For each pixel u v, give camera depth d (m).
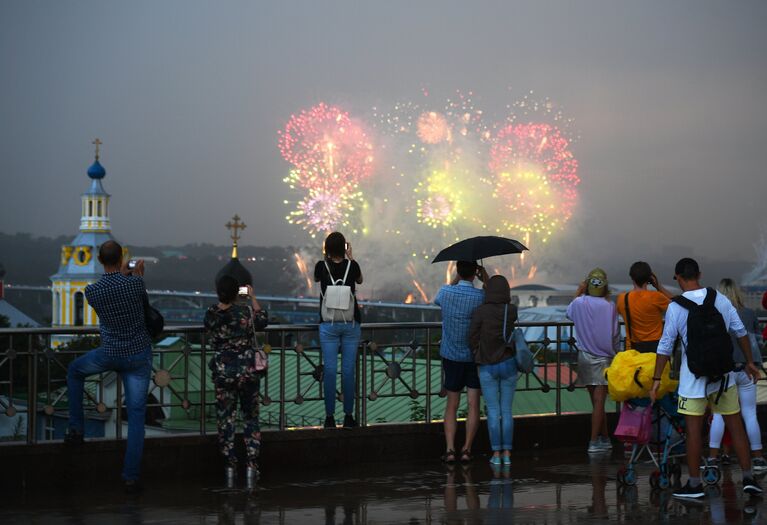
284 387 10.30
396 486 9.14
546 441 11.38
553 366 11.91
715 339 8.05
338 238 10.24
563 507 8.15
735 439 8.37
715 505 8.15
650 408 9.01
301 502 8.42
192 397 11.09
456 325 10.18
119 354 8.72
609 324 10.64
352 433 10.38
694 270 8.27
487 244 9.96
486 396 10.06
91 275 113.31
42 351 9.25
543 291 115.12
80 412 9.09
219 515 7.91
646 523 7.52
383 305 120.00
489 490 8.91
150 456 9.55
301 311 123.19
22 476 9.03
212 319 9.37
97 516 7.88
